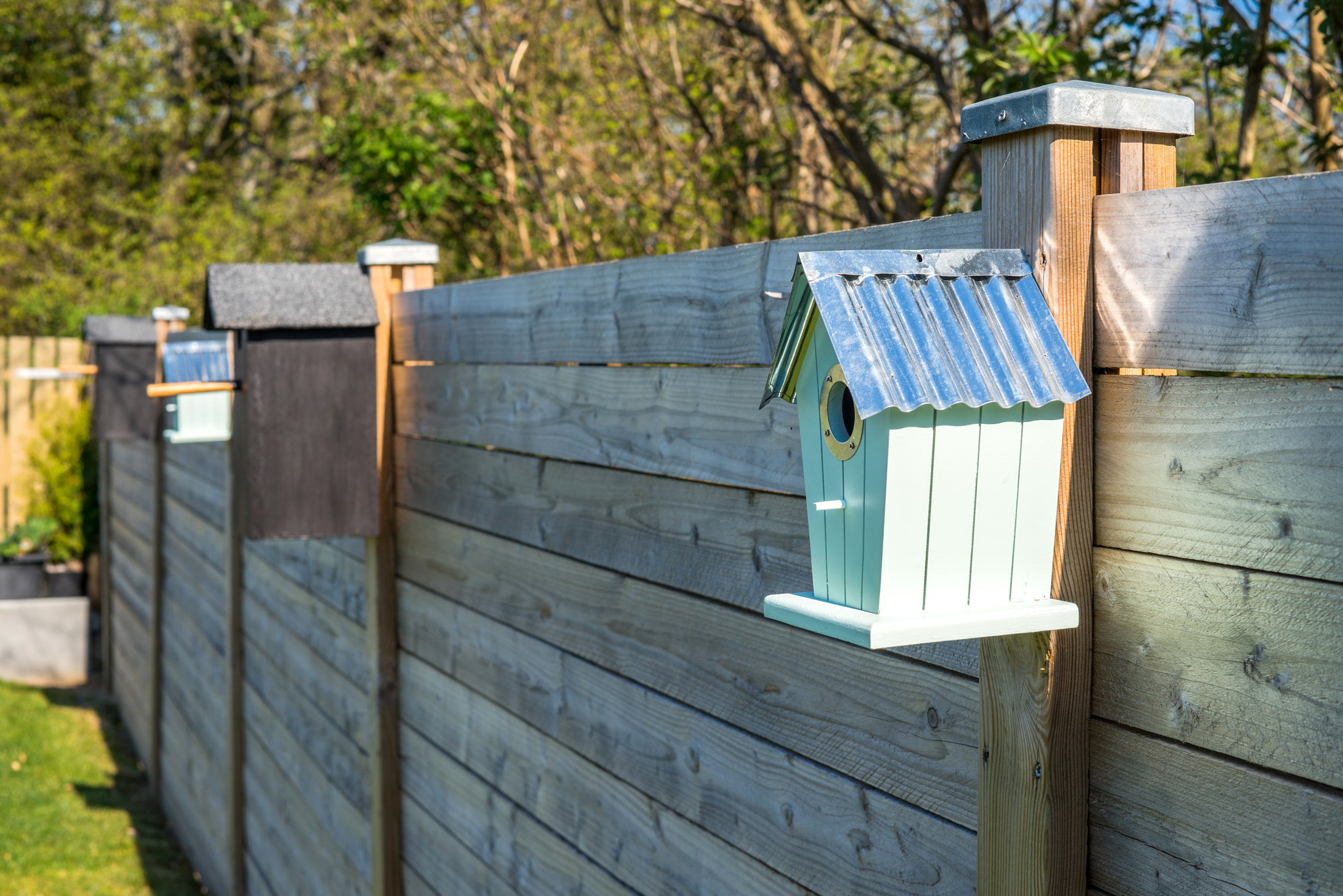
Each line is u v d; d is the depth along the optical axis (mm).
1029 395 1228
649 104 6672
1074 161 1292
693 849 2004
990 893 1350
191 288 14141
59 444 10523
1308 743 1079
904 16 5422
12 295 14102
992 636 1248
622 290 2158
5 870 6270
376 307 3340
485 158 8578
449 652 3031
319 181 15609
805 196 6504
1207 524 1181
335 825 3939
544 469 2510
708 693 1958
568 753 2428
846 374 1188
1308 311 1082
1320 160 3717
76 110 17125
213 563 5898
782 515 1762
